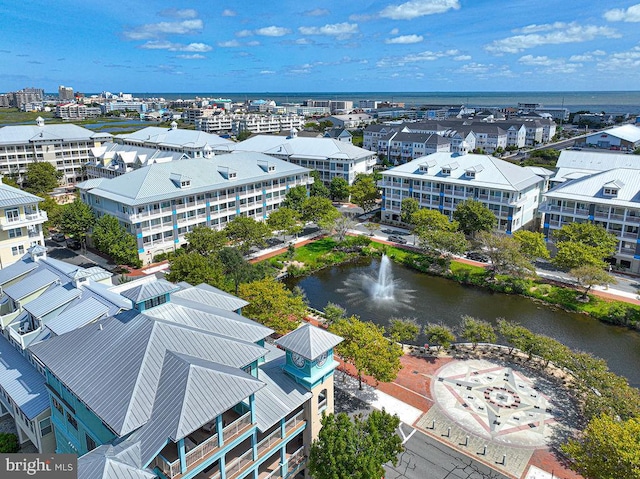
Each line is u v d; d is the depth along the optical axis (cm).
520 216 10169
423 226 9556
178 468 2795
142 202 8612
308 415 3659
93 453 2698
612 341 6356
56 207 10581
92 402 2955
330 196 13788
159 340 3284
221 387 2983
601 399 4325
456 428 4575
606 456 3497
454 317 7031
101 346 3381
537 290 7775
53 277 4966
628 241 8431
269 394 3491
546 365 5616
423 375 5466
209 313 3891
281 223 9719
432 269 8819
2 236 7088
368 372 4697
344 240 10088
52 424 4009
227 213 10319
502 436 4462
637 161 11488
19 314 4900
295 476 3856
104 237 8325
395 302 7550
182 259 6469
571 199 8919
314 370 3644
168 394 2914
